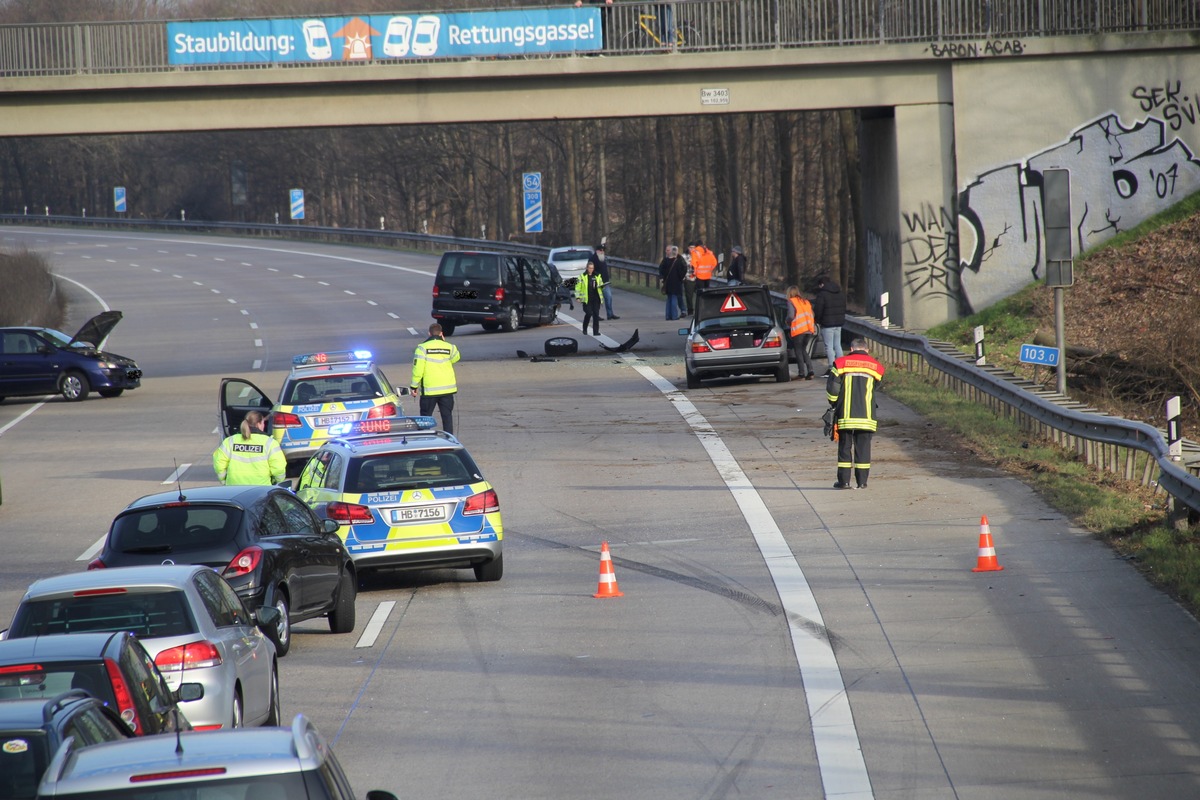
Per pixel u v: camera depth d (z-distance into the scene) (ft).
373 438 205.46
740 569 191.31
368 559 189.16
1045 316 399.65
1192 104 424.05
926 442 287.69
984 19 418.92
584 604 177.27
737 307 385.50
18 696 92.07
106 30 391.24
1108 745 113.19
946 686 132.77
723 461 278.26
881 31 409.90
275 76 391.86
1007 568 181.16
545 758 116.78
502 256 533.55
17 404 423.64
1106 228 428.56
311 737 67.26
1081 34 417.08
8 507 268.21
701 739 120.06
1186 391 336.49
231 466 219.41
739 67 403.54
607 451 295.89
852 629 156.76
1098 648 142.82
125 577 118.93
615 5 401.90
